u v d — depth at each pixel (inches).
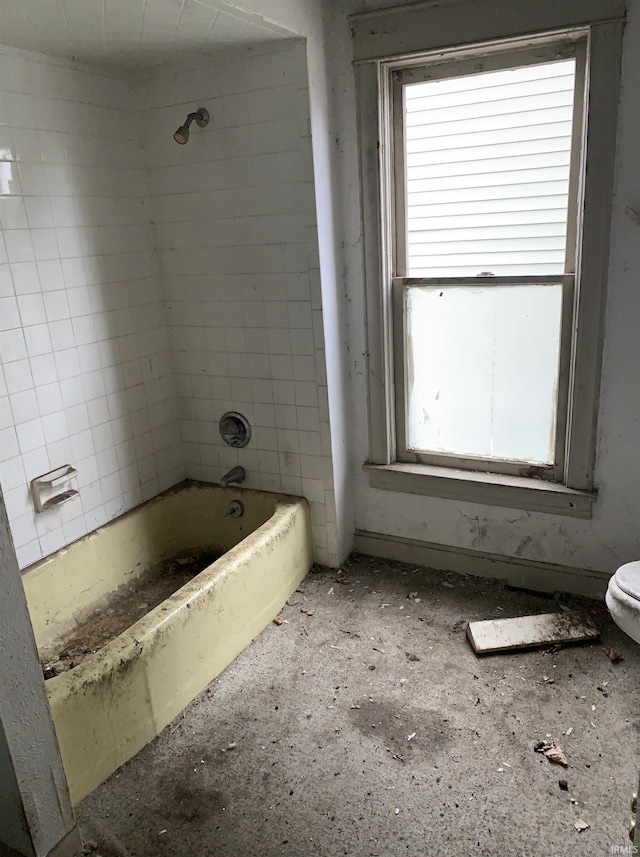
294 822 65.8
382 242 96.9
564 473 96.3
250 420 108.7
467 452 103.9
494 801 66.7
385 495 109.7
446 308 98.2
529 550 100.8
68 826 64.3
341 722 78.1
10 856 63.4
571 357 90.5
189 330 109.1
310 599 102.7
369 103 91.6
